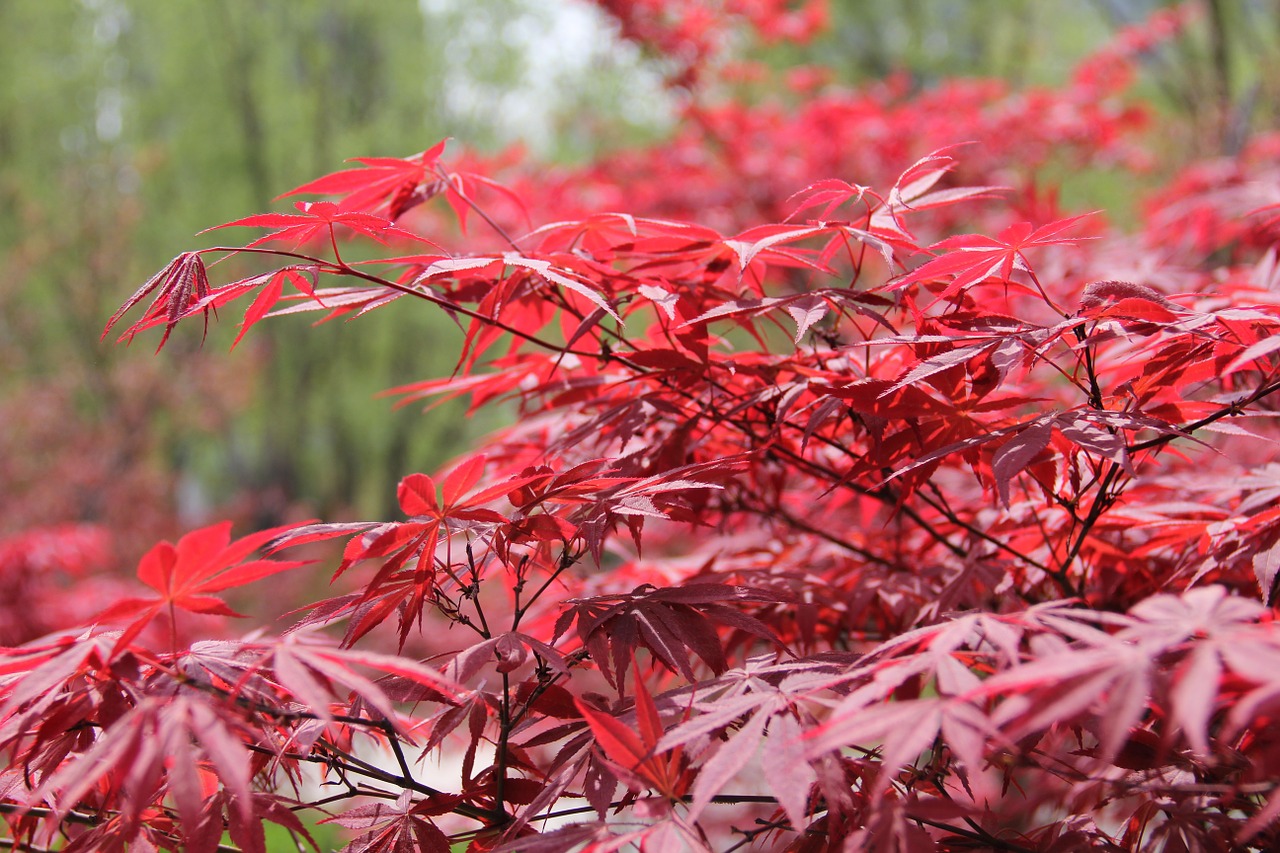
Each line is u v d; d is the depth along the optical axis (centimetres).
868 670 109
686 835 108
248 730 110
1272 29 991
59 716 121
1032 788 196
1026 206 348
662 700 133
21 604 522
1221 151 795
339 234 805
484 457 133
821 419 156
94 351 1223
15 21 1598
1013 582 179
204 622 473
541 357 212
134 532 973
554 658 132
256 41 1692
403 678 147
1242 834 92
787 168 709
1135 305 144
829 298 160
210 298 147
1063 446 150
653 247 191
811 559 237
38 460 988
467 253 183
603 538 140
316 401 1717
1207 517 180
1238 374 210
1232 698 102
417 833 142
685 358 178
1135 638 92
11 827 145
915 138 728
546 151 1717
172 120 1742
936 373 147
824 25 751
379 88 1841
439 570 158
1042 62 1495
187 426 1242
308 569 917
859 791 129
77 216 1334
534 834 128
